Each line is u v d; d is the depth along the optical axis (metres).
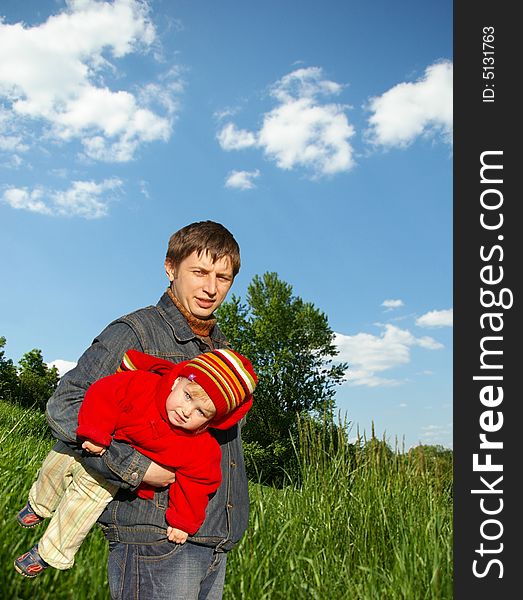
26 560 2.10
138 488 1.88
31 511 2.28
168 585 1.84
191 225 2.23
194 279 2.15
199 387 1.83
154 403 1.85
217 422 1.99
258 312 35.66
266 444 30.72
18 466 3.66
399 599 2.75
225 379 1.89
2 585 2.34
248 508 2.19
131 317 2.08
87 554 2.69
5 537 2.56
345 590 2.96
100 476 1.96
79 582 2.48
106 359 1.97
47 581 2.46
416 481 4.33
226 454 2.12
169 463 1.81
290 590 2.87
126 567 1.88
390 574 2.98
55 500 2.20
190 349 2.14
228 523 2.04
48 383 20.75
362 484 4.11
